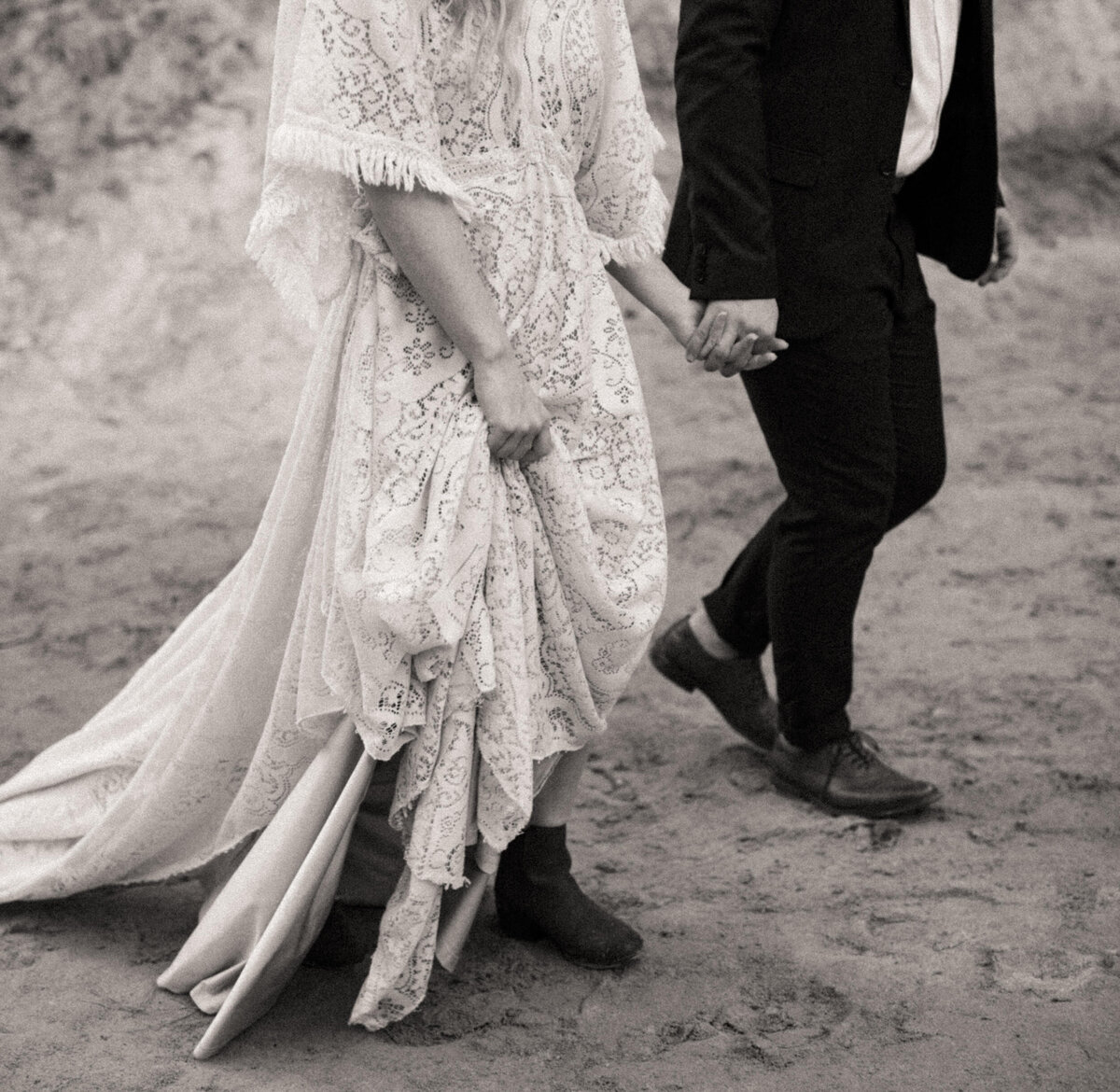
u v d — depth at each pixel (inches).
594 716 97.0
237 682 97.0
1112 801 128.0
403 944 92.0
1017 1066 92.3
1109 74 330.0
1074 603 173.5
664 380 256.5
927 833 123.6
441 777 90.6
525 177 91.7
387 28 84.9
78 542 197.3
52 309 254.2
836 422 116.8
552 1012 99.2
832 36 111.4
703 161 107.0
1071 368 262.1
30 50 271.7
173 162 271.4
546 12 91.8
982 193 121.9
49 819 108.3
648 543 97.5
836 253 113.8
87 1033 95.7
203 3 283.3
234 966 96.3
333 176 88.8
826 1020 98.0
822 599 121.7
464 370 91.0
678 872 118.4
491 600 90.8
